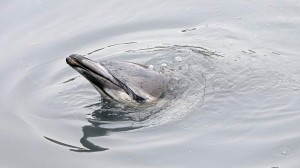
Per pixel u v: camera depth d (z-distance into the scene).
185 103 22.05
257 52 26.09
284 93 22.36
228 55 25.73
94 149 20.16
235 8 30.31
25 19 29.23
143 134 20.78
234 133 20.45
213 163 18.97
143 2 31.12
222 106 21.78
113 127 21.38
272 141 19.91
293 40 27.17
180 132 20.69
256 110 21.52
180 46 27.03
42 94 23.88
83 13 30.00
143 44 27.50
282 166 18.72
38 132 21.39
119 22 29.30
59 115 22.42
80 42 27.78
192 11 30.20
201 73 23.83
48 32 28.41
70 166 19.31
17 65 26.08
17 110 22.91
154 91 22.16
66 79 24.95
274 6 30.28
